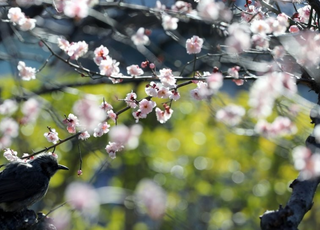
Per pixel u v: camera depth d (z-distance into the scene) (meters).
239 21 8.69
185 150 12.95
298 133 10.42
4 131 9.16
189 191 12.84
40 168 8.98
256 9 8.27
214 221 12.54
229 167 12.87
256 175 12.86
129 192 9.18
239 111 7.97
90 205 5.70
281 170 12.68
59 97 12.75
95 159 11.96
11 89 12.73
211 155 12.92
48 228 6.95
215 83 7.03
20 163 8.86
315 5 6.89
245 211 12.59
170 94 7.29
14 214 7.48
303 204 5.71
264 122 8.07
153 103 7.28
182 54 15.75
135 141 6.65
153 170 12.76
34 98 10.34
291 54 6.91
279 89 6.55
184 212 12.27
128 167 12.68
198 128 13.09
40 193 8.91
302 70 7.28
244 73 7.96
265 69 7.54
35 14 12.44
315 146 6.27
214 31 10.04
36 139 12.27
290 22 8.09
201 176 12.88
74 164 12.38
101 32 14.12
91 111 6.56
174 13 8.87
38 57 13.02
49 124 12.34
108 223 12.19
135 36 8.87
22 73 8.03
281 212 5.55
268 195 12.49
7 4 9.96
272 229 5.52
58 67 13.66
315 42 6.80
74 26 14.05
